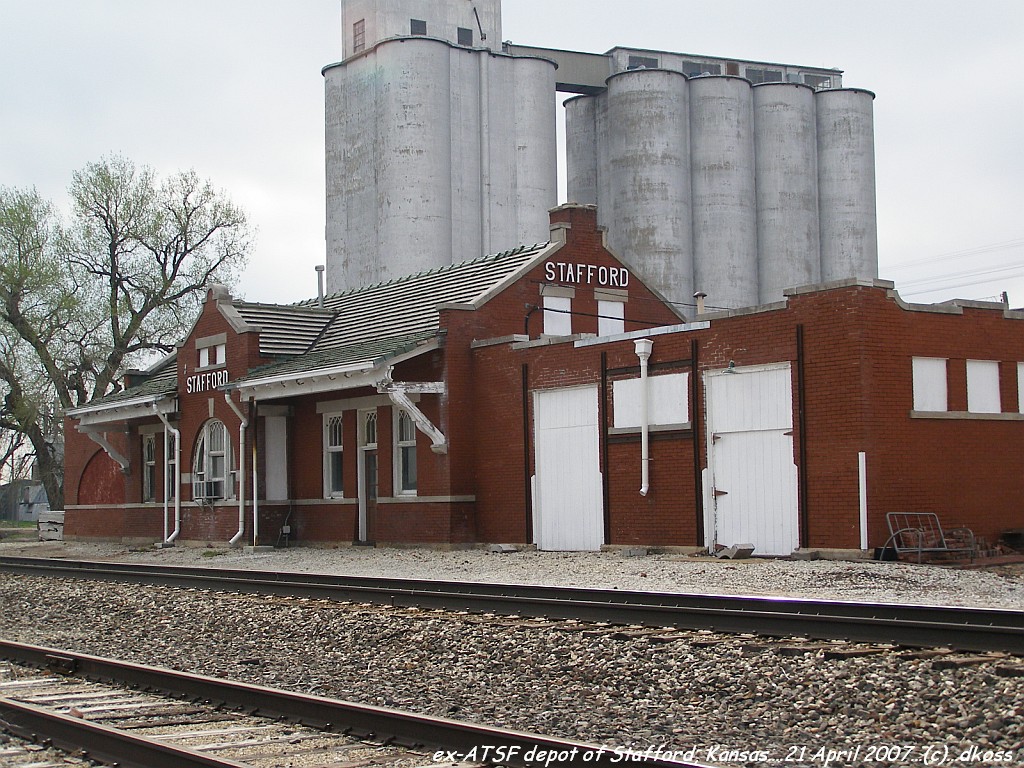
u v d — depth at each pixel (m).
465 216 55.97
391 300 33.81
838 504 20.88
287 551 30.86
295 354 33.25
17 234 51.41
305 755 8.51
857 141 59.69
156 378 39.88
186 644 14.77
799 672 10.53
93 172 54.72
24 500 93.06
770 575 18.80
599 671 11.25
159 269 56.38
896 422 20.95
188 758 7.93
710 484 23.09
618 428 25.02
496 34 61.72
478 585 17.09
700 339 23.42
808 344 21.45
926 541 20.55
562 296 30.23
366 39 58.81
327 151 59.03
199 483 34.56
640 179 56.44
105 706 10.53
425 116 54.88
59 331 52.75
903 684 9.87
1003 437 22.45
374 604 16.86
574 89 61.19
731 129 57.28
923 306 21.62
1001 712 8.80
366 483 30.62
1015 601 15.56
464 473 28.25
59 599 20.22
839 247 59.31
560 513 26.38
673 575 19.67
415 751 8.55
